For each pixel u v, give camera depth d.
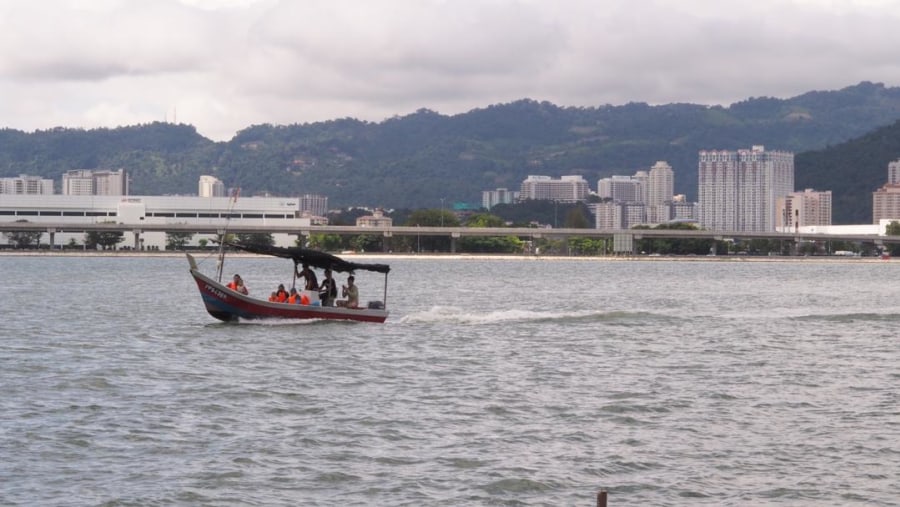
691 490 32.47
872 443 37.91
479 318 78.31
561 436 38.50
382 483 32.69
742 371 54.25
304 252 68.62
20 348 61.56
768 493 32.31
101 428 39.00
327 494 31.67
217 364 54.44
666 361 57.72
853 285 164.62
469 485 32.59
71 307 95.94
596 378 51.41
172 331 70.00
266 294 120.62
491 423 40.50
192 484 32.38
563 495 31.88
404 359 56.88
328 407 43.25
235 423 40.09
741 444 37.66
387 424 40.09
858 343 66.81
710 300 119.69
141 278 161.62
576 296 126.19
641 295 129.50
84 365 54.12
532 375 52.03
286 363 54.91
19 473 33.25
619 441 37.88
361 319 72.38
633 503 31.28
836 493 32.38
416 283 156.50
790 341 67.62
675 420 41.47
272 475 33.34
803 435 39.03
